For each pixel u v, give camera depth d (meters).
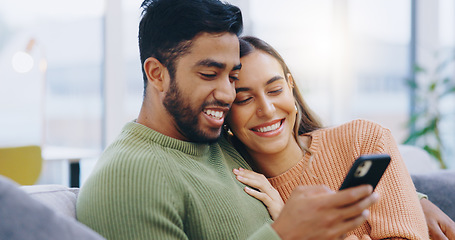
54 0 4.20
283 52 4.52
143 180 0.98
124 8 4.39
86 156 3.18
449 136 4.65
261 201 1.26
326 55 4.72
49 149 3.54
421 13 4.91
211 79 1.10
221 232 1.07
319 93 4.69
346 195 0.84
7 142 4.06
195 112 1.10
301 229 0.87
